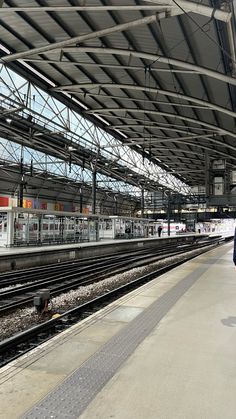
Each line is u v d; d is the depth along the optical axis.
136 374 3.78
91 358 4.24
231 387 3.47
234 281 10.28
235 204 29.81
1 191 40.28
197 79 16.97
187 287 9.22
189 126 25.22
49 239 29.92
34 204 44.16
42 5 12.72
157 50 15.08
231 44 12.06
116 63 17.08
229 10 9.95
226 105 19.31
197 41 13.73
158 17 11.67
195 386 3.49
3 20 13.99
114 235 43.25
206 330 5.39
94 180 36.84
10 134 28.30
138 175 45.31
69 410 3.04
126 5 11.93
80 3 12.46
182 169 45.06
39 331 6.30
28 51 15.58
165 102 19.69
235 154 31.12
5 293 10.81
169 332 5.29
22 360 4.23
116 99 21.89
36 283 12.87
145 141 30.00
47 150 33.28
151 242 41.69
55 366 4.04
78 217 34.22
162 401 3.19
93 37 13.77
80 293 11.48
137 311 6.61
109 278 14.88
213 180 31.06
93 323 5.83
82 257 25.92
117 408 3.07
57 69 18.36
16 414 2.97
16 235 25.91
